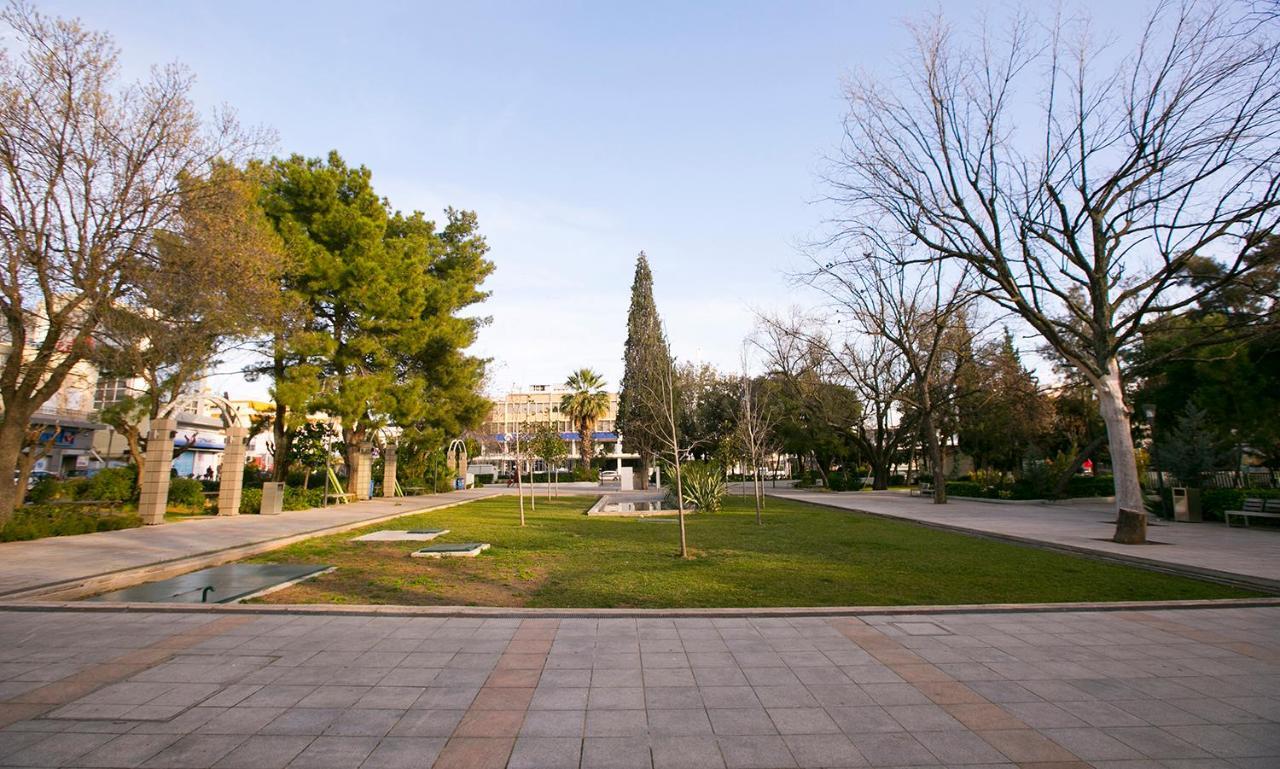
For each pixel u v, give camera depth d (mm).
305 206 22453
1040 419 32375
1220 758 3523
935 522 17062
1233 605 7199
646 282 44719
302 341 20406
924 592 8133
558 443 38688
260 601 7465
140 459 20172
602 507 24188
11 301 12648
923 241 16062
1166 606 7145
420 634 5891
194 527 14688
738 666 5035
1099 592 8156
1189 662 5227
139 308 14523
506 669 4934
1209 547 11844
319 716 4008
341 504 23422
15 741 3609
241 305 15391
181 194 13641
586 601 7562
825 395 35719
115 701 4234
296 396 20250
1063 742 3711
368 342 22609
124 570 8805
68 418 29188
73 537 12562
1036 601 7590
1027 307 13758
